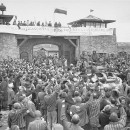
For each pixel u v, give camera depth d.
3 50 39.66
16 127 8.96
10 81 19.22
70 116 11.37
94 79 16.38
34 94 14.72
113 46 44.94
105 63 35.78
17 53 41.28
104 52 44.50
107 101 11.38
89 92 12.30
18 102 11.63
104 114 10.24
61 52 45.28
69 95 11.95
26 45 43.81
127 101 11.66
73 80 16.34
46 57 41.22
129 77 20.45
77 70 27.05
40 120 9.39
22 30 40.72
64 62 38.91
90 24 47.22
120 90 15.29
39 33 41.47
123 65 31.36
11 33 39.94
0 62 34.22
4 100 18.14
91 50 44.00
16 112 10.77
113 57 41.19
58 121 12.40
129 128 8.81
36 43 44.19
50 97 12.66
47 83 14.41
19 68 26.22
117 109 10.28
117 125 8.56
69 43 45.25
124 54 45.12
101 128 11.44
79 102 11.22
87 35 43.34
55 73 21.16
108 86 13.53
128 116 11.02
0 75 20.30
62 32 42.47
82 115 11.23
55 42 44.84
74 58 45.34
